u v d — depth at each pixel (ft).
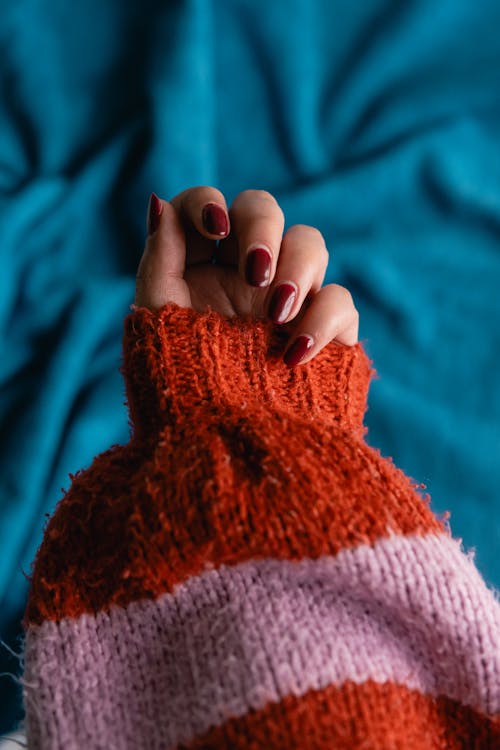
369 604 1.28
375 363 2.89
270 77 3.01
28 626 1.34
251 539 1.27
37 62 2.96
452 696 1.30
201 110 2.94
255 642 1.25
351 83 3.02
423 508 1.32
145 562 1.28
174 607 1.30
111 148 2.94
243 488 1.29
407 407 2.79
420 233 3.01
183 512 1.28
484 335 2.91
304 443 1.33
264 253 1.44
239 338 1.48
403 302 2.92
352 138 3.09
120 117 3.01
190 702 1.26
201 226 1.46
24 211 2.87
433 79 3.01
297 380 1.51
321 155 3.09
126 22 2.94
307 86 3.02
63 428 2.72
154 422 1.41
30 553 2.54
